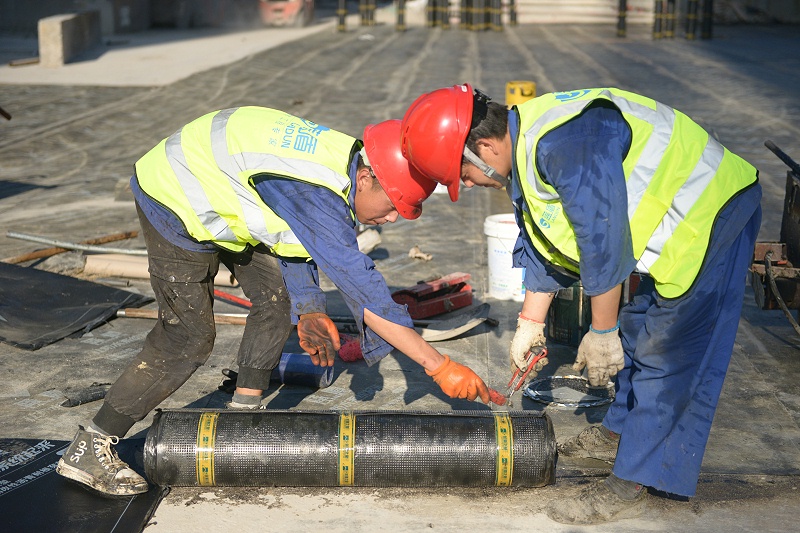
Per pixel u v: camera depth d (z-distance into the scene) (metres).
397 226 7.34
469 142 2.72
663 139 2.70
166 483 3.21
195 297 3.16
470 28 26.27
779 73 16.81
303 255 2.96
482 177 2.80
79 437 3.22
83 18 19.39
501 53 20.22
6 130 11.88
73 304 5.24
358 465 3.16
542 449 3.16
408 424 3.20
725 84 15.43
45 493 3.23
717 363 2.91
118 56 19.27
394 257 6.40
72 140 11.38
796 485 3.30
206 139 3.02
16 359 4.53
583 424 3.80
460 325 4.79
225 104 13.84
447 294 5.18
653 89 14.82
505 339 4.78
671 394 2.89
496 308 5.27
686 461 2.92
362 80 16.25
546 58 19.22
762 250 4.50
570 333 4.65
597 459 3.47
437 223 7.44
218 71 17.08
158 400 3.22
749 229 2.88
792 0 28.08
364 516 3.11
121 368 4.44
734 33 25.48
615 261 2.62
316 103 13.88
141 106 13.72
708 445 3.62
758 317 5.09
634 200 2.71
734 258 2.85
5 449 3.57
